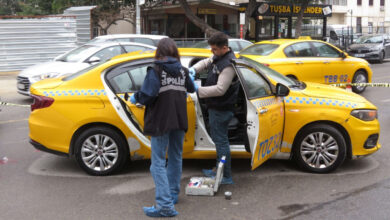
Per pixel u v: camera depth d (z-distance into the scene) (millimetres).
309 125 5543
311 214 4348
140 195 4898
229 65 4621
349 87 9094
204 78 5695
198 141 5328
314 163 5609
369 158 6293
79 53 11586
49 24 18562
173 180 4547
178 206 4570
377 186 5113
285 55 10812
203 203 4648
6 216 4355
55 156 6512
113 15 26688
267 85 5277
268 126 5016
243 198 4781
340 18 46438
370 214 4328
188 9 23125
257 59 10547
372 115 5613
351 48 24375
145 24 28797
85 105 5332
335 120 5449
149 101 4066
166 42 4188
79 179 5445
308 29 31156
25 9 36094
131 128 5328
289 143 5555
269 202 4664
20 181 5398
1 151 6801
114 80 5391
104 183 5293
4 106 10805
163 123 4125
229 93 4750
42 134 5418
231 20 29562
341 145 5461
